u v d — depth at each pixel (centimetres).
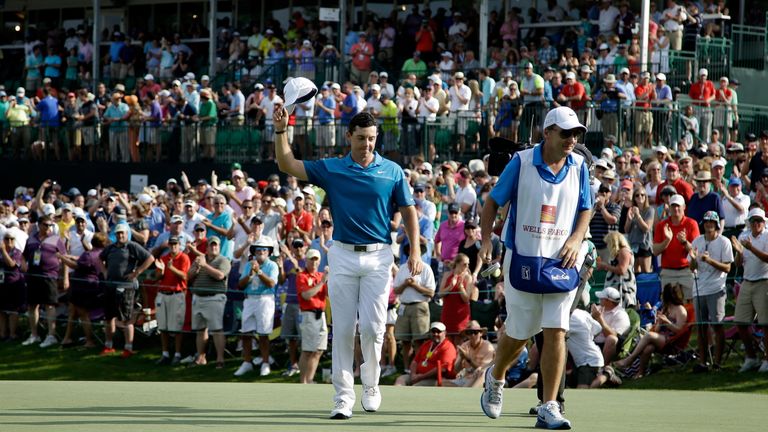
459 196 3297
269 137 4581
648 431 1120
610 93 3844
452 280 2784
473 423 1215
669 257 2686
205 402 1447
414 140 4166
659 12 5012
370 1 6097
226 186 3584
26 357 3331
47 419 1184
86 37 6456
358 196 1316
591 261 1390
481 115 4128
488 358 2531
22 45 7238
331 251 1334
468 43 5394
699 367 2584
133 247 3312
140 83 5578
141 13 6975
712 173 3092
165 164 4881
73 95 5297
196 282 3095
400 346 2975
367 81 5094
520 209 1188
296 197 3253
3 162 5369
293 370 2959
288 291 2948
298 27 5703
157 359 3238
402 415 1316
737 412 1412
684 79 4416
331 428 1107
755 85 4700
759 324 2516
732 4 5369
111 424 1124
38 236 3469
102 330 3478
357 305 1335
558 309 1187
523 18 5494
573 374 2478
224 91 4975
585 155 1259
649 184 3119
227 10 6681
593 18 4981
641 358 2597
